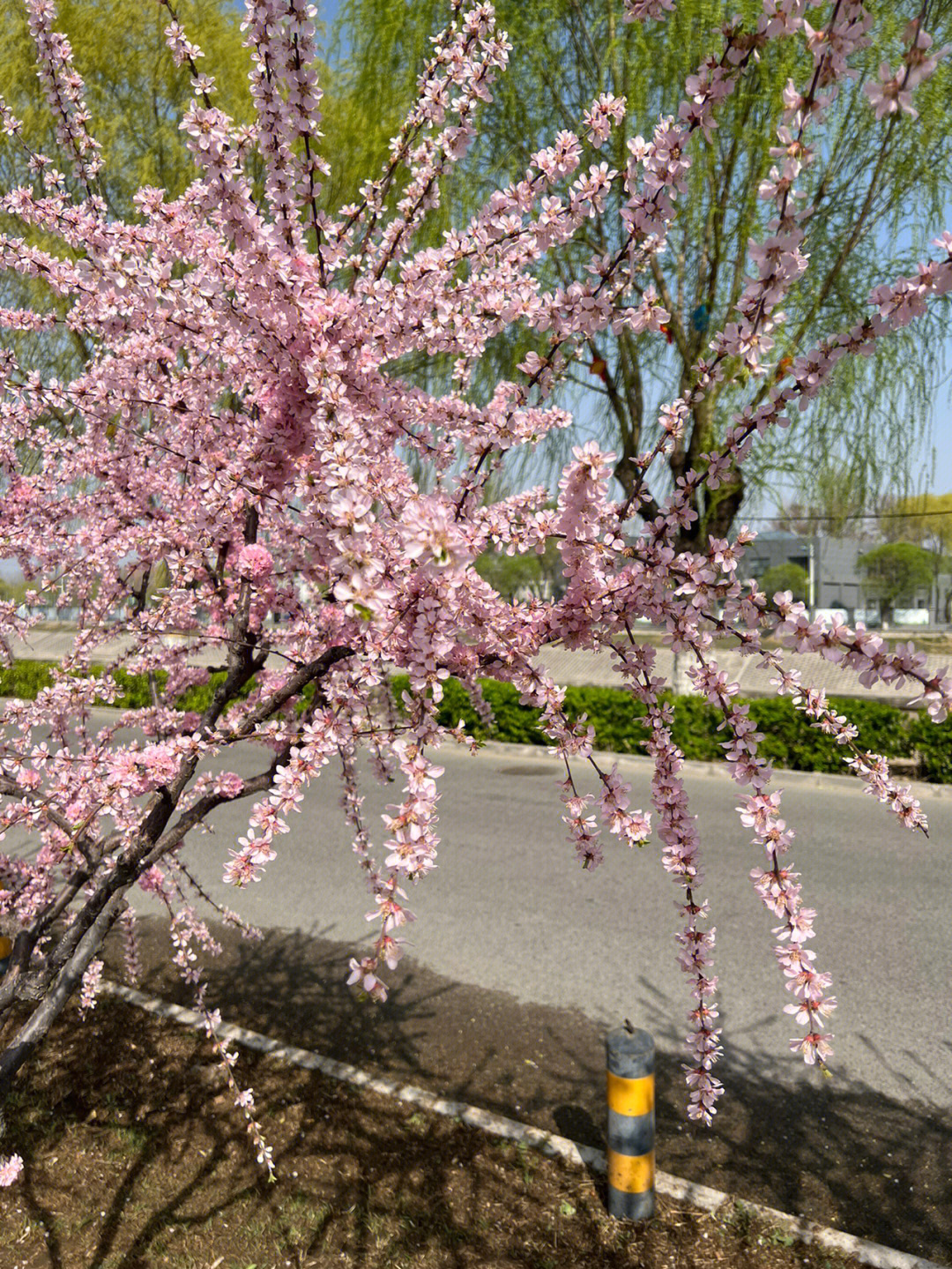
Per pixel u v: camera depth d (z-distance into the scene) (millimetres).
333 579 1599
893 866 6020
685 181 1199
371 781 8383
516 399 1604
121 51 9133
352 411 1492
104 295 1938
